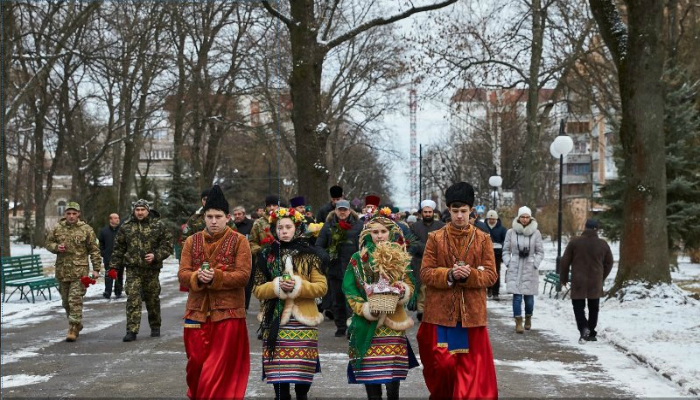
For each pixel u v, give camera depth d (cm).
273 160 5744
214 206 684
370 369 684
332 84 4306
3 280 1720
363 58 4181
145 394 805
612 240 2667
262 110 4403
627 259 1614
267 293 706
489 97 5078
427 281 665
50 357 1032
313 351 716
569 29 2931
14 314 1512
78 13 2945
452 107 3212
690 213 2494
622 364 992
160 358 1020
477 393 644
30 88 2720
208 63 4084
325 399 786
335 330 1298
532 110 3036
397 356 691
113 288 2103
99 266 1212
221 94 4144
